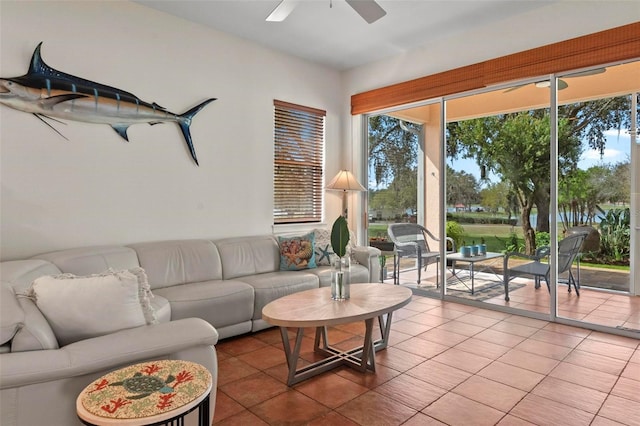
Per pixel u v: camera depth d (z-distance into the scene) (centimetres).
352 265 418
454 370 257
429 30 399
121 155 330
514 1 341
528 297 378
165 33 356
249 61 421
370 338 252
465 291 425
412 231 471
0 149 273
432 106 447
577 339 314
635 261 323
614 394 224
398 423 197
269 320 224
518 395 224
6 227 276
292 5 245
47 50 291
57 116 296
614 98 329
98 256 287
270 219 445
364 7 238
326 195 509
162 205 356
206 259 349
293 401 219
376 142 508
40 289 162
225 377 250
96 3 315
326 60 482
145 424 116
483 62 388
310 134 490
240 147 415
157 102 351
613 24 316
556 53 344
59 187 298
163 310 264
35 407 135
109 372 148
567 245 355
